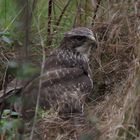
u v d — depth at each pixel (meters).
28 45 12.20
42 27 17.28
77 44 15.66
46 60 15.59
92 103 15.52
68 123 14.44
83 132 14.03
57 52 15.77
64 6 17.58
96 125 13.58
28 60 12.16
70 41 15.71
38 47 16.61
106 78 16.06
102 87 16.05
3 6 18.45
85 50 15.72
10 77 15.47
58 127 14.30
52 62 15.52
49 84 14.94
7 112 14.00
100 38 16.48
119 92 14.82
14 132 13.50
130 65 15.02
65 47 15.73
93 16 16.77
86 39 15.63
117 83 15.73
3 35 15.73
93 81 16.14
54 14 17.45
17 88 14.28
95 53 16.33
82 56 15.71
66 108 14.91
